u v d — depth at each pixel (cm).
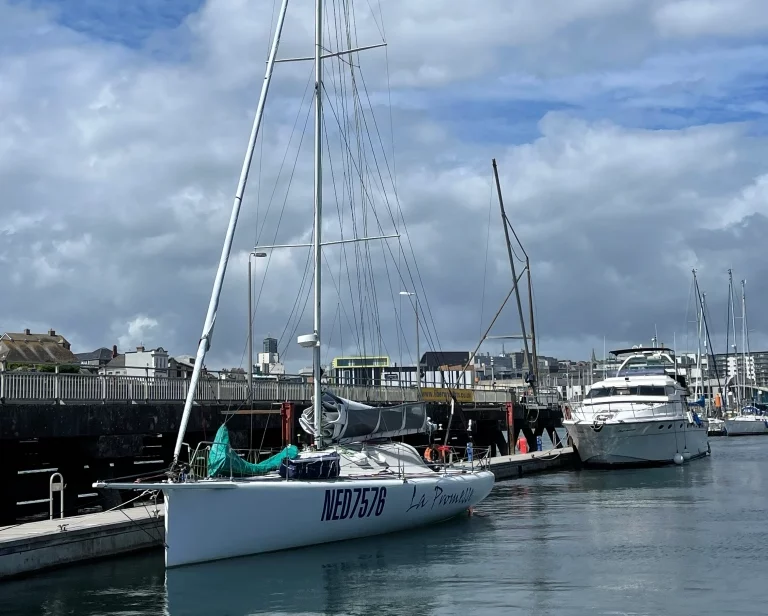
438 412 4481
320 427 2208
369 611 1557
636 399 4475
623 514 2723
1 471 2236
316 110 2341
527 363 5694
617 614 1525
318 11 2372
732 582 1759
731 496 3177
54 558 1806
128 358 5100
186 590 1680
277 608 1575
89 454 2375
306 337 2220
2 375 2173
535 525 2486
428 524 2375
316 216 2294
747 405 10544
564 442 8131
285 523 1941
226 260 2197
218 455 1923
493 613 1541
